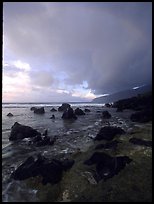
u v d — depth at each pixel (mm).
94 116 49406
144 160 12852
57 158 15680
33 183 11258
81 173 12062
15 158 16234
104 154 13789
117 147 16375
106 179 10914
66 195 9898
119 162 12242
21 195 9992
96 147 17062
